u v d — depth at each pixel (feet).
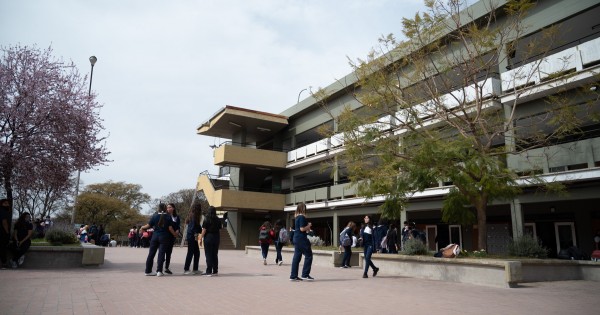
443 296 24.84
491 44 39.40
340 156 46.26
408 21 41.57
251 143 128.06
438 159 34.63
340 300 22.11
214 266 34.24
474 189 36.88
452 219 41.45
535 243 40.01
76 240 44.78
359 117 42.27
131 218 189.67
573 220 57.62
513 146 44.19
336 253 50.06
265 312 18.06
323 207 90.63
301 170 103.96
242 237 110.22
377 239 44.73
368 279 34.83
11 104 40.52
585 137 55.57
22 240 35.96
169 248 34.24
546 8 52.29
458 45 53.26
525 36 53.52
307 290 25.98
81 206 170.71
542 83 44.32
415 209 68.54
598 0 47.19
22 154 40.34
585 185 46.91
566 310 20.20
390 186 39.45
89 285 25.93
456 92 55.16
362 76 44.27
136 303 19.69
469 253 39.11
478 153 35.47
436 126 45.47
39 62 43.21
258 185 115.85
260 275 35.55
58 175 42.68
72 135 43.14
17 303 19.13
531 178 43.65
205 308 18.71
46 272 33.40
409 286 30.14
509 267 30.25
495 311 19.65
